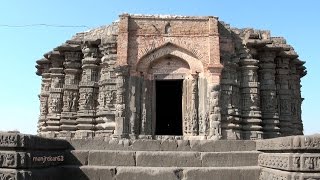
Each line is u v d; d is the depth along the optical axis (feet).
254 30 76.84
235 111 70.03
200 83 69.97
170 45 71.36
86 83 73.51
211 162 33.40
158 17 71.61
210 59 69.56
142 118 68.69
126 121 67.92
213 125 67.21
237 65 73.10
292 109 79.36
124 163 33.19
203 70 70.18
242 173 31.99
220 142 35.37
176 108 106.01
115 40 72.28
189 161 33.40
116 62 70.38
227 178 31.83
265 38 77.05
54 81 78.64
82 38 78.59
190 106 69.31
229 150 35.09
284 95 77.05
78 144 34.65
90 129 71.26
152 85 71.05
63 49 76.59
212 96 68.23
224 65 71.31
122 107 68.08
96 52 75.05
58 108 77.15
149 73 71.51
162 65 71.87
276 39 79.00
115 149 35.22
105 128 69.46
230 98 70.33
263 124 73.51
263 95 75.10
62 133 72.79
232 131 68.39
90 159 33.22
